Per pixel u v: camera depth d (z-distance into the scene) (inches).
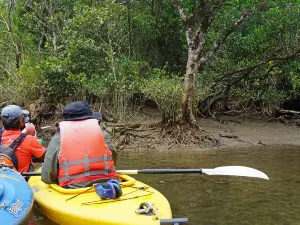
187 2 480.7
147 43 724.7
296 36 571.5
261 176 225.8
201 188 274.8
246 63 597.9
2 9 794.8
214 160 380.8
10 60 734.5
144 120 597.3
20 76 640.4
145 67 675.4
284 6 579.2
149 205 173.0
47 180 203.8
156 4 721.0
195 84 522.3
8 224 158.1
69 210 179.8
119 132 500.4
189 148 460.4
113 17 627.2
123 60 609.9
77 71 629.0
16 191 178.7
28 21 732.7
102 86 586.9
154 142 478.0
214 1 480.7
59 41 688.4
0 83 673.6
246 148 453.4
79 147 198.8
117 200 186.4
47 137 566.9
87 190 193.2
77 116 205.3
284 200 246.1
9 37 758.5
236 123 602.5
